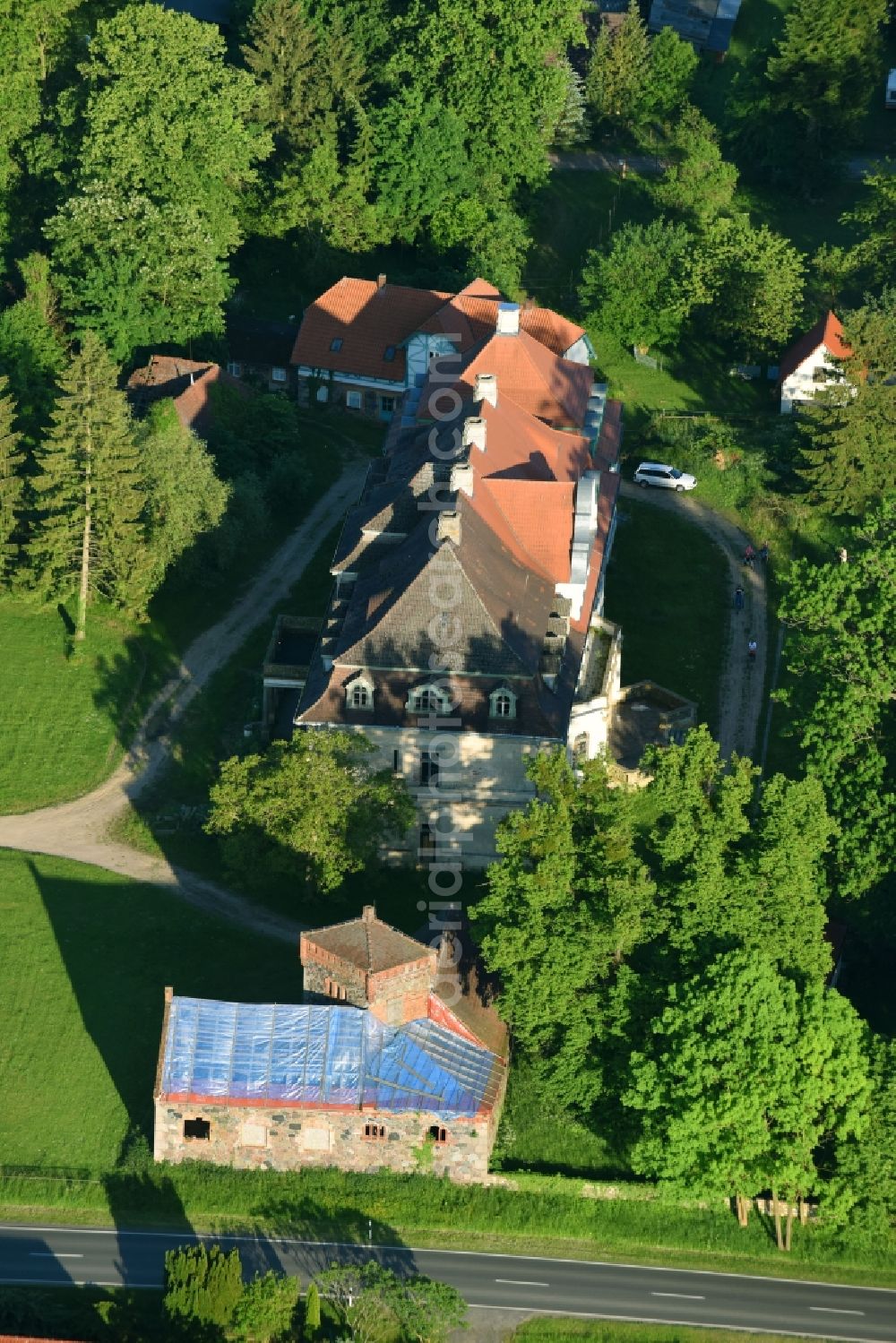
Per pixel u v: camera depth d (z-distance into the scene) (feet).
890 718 278.67
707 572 396.16
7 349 410.72
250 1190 239.71
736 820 247.50
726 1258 239.91
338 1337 214.48
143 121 439.22
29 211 480.23
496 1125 246.88
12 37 470.39
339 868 283.38
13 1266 229.04
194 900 294.05
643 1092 235.61
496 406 342.64
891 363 423.23
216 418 418.31
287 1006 244.01
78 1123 249.14
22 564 370.73
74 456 355.36
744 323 473.26
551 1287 232.53
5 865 301.22
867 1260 240.94
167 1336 215.51
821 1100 236.02
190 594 378.53
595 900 246.27
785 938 249.14
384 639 292.40
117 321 429.79
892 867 271.49
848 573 282.15
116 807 318.04
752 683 360.07
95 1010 268.62
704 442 438.81
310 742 285.84
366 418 460.14
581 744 320.50
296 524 408.67
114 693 347.56
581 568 319.47
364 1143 240.73
